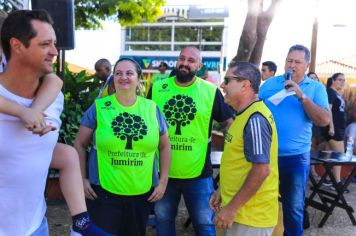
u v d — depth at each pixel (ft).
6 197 5.14
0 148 4.91
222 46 77.05
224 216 8.30
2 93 5.01
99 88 20.39
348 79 52.95
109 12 47.83
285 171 12.31
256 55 26.89
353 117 25.85
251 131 8.18
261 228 8.52
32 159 5.15
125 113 9.50
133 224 9.64
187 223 15.17
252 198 8.47
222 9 76.38
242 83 8.53
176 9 78.89
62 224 14.94
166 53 80.94
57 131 5.41
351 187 22.38
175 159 10.58
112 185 9.35
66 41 16.31
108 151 9.35
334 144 21.94
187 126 10.57
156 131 9.62
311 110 11.70
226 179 8.84
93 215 9.56
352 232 15.53
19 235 5.39
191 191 10.68
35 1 15.97
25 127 4.86
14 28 4.78
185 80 10.73
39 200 5.59
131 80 9.43
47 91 5.20
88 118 9.67
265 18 26.43
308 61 12.55
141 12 49.08
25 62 4.91
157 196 9.86
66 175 5.80
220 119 11.03
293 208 12.30
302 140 12.19
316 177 22.33
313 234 15.21
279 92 12.15
